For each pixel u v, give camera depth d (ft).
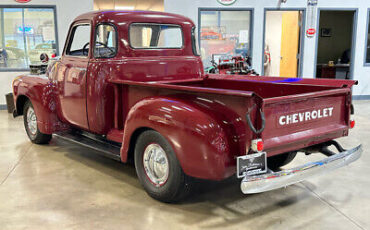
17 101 14.32
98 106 10.52
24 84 13.61
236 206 8.81
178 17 11.98
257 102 7.13
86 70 10.77
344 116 9.35
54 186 10.09
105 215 8.32
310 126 8.47
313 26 25.93
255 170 7.24
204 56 25.89
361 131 16.69
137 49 10.95
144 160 9.11
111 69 10.45
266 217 8.22
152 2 25.18
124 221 8.03
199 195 9.49
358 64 26.71
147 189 9.13
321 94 8.41
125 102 10.30
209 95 7.84
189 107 7.88
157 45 11.76
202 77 12.62
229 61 23.09
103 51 10.80
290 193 9.61
